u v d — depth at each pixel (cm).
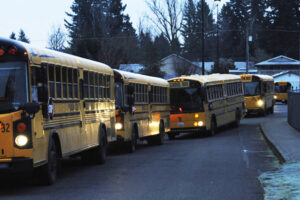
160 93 2484
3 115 988
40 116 1048
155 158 1686
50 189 1062
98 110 1535
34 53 1055
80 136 1337
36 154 1016
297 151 1628
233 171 1318
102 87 1602
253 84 4269
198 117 2719
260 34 10456
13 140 986
